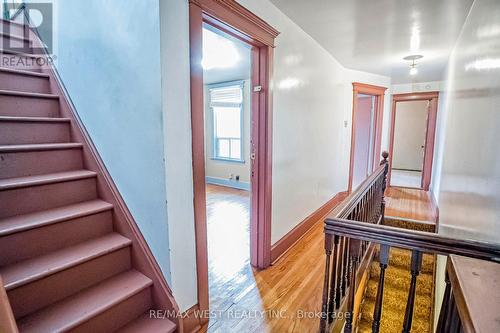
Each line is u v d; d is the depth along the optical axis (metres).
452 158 2.88
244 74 5.05
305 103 3.08
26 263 1.42
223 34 1.92
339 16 2.47
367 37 3.00
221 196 5.26
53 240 1.56
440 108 4.81
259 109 2.30
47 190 1.70
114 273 1.65
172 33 1.40
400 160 8.73
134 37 1.47
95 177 1.91
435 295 2.66
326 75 3.64
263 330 1.73
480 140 1.76
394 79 5.31
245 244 3.02
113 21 1.60
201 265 1.72
